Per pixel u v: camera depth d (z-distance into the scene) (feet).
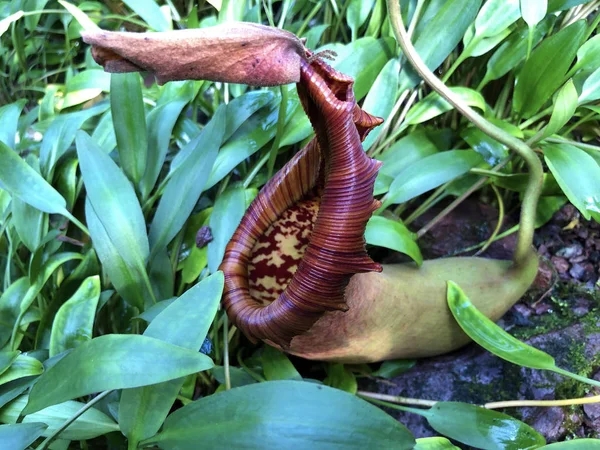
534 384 1.14
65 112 1.51
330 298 0.87
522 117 1.33
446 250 1.40
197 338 0.78
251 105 1.22
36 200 1.13
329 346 1.06
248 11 1.42
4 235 1.38
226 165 1.19
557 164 1.11
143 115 1.19
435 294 1.12
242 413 0.77
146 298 1.12
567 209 1.44
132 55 0.60
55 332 1.03
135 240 1.08
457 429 0.98
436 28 1.25
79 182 1.36
